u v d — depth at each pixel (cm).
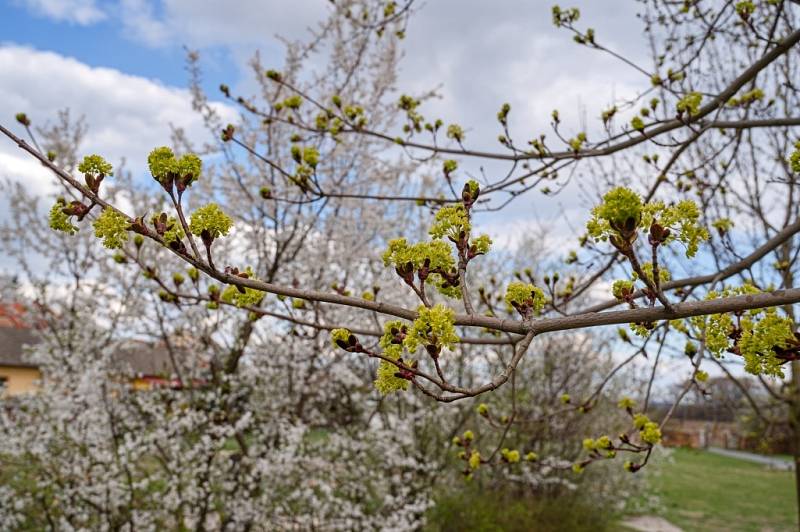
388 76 666
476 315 172
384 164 697
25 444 621
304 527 666
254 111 397
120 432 650
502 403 909
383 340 172
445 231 189
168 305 636
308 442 682
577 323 163
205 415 638
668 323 305
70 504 620
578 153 368
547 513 872
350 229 683
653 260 154
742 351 175
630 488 1109
